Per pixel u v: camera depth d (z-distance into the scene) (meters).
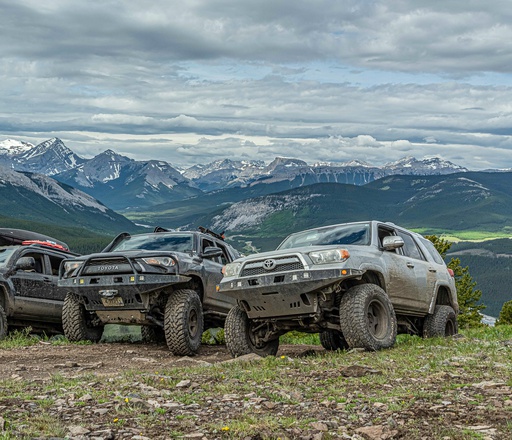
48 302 14.92
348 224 11.38
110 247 13.11
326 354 9.87
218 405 5.92
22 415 5.33
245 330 10.38
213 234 14.40
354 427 5.19
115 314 12.05
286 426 5.15
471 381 6.96
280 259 9.83
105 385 6.98
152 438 4.82
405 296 11.18
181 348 11.34
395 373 7.61
